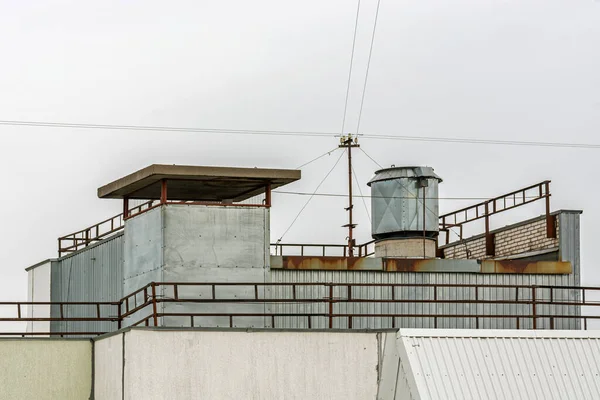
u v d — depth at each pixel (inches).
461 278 1286.9
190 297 1184.2
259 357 1055.6
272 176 1210.0
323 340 1075.3
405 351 1057.5
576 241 1328.7
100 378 1117.7
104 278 1401.3
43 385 1125.1
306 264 1235.9
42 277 1587.1
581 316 1176.8
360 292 1255.5
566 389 1080.2
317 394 1066.7
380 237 1418.6
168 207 1193.4
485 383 1059.3
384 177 1413.6
